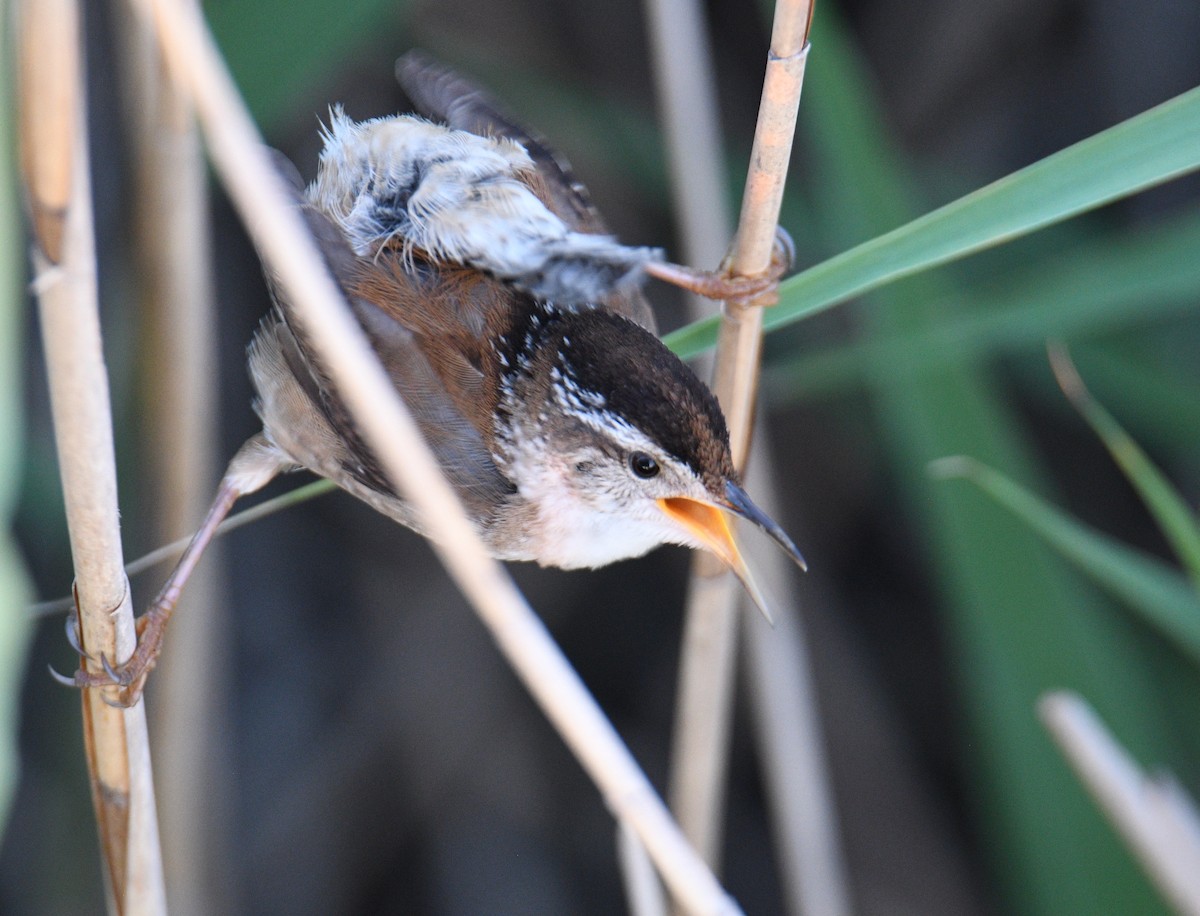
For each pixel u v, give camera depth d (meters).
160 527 8.38
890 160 10.72
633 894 6.06
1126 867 8.70
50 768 10.71
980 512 9.09
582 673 12.99
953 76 12.11
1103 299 8.83
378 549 12.42
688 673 7.32
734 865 12.41
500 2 11.62
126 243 8.89
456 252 6.25
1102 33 11.76
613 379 6.93
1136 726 8.98
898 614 12.70
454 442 7.01
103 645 5.30
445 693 12.35
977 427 9.14
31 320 10.12
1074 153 5.38
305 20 8.19
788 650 9.16
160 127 7.55
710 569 7.12
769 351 11.91
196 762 9.03
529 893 12.23
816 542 12.48
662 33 8.70
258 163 4.40
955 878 12.02
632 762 4.90
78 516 5.01
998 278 11.27
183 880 9.06
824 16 8.81
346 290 6.78
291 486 12.23
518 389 7.16
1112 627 10.61
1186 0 11.54
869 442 12.12
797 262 11.16
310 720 12.24
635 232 12.02
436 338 7.04
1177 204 11.73
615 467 7.07
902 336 9.04
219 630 10.34
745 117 12.19
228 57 8.12
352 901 12.13
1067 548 7.25
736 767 12.66
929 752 12.51
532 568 12.62
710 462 6.80
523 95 11.40
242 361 11.49
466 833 12.32
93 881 10.02
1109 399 11.35
